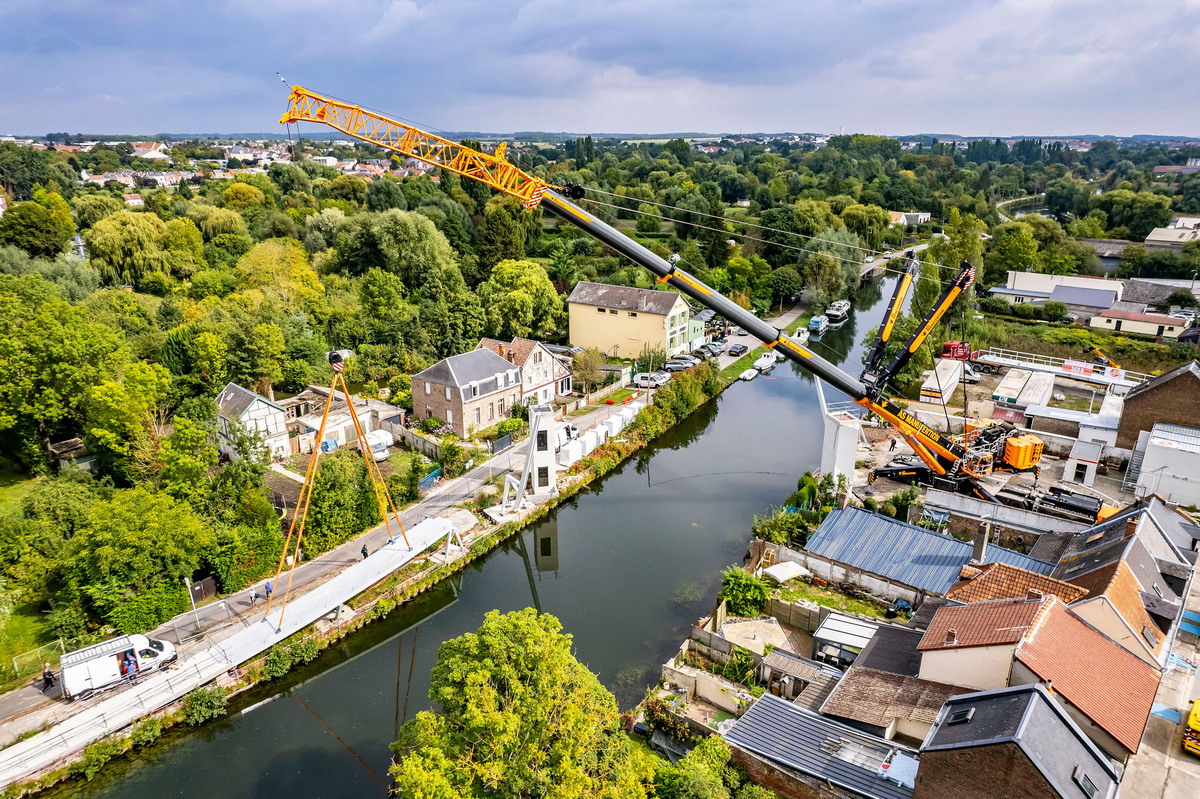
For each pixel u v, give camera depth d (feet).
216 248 319.27
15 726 94.43
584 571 138.82
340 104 130.52
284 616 114.32
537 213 418.92
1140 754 82.23
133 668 101.71
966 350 196.95
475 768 62.39
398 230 306.35
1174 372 155.63
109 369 162.91
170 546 114.62
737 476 181.16
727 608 119.03
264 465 146.72
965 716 65.98
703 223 427.33
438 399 193.57
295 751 97.09
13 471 163.12
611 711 74.02
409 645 120.16
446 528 141.18
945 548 121.19
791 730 82.48
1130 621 85.61
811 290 353.92
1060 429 181.06
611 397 224.94
